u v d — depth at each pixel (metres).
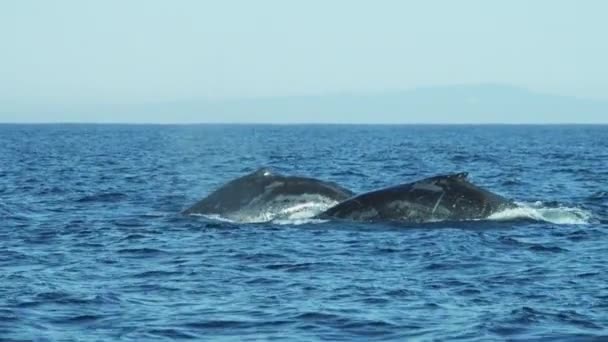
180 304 58.75
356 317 55.22
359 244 80.44
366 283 64.88
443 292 61.88
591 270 69.31
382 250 77.62
